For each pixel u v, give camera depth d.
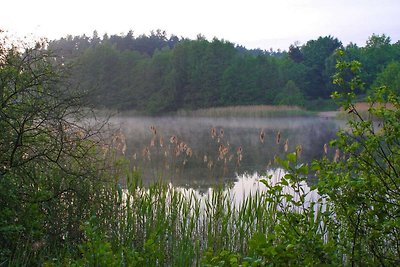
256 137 35.47
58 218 7.05
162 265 6.77
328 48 102.69
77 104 6.97
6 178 6.34
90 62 78.25
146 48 139.62
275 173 15.11
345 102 4.29
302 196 4.00
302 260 3.77
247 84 88.25
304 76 99.19
